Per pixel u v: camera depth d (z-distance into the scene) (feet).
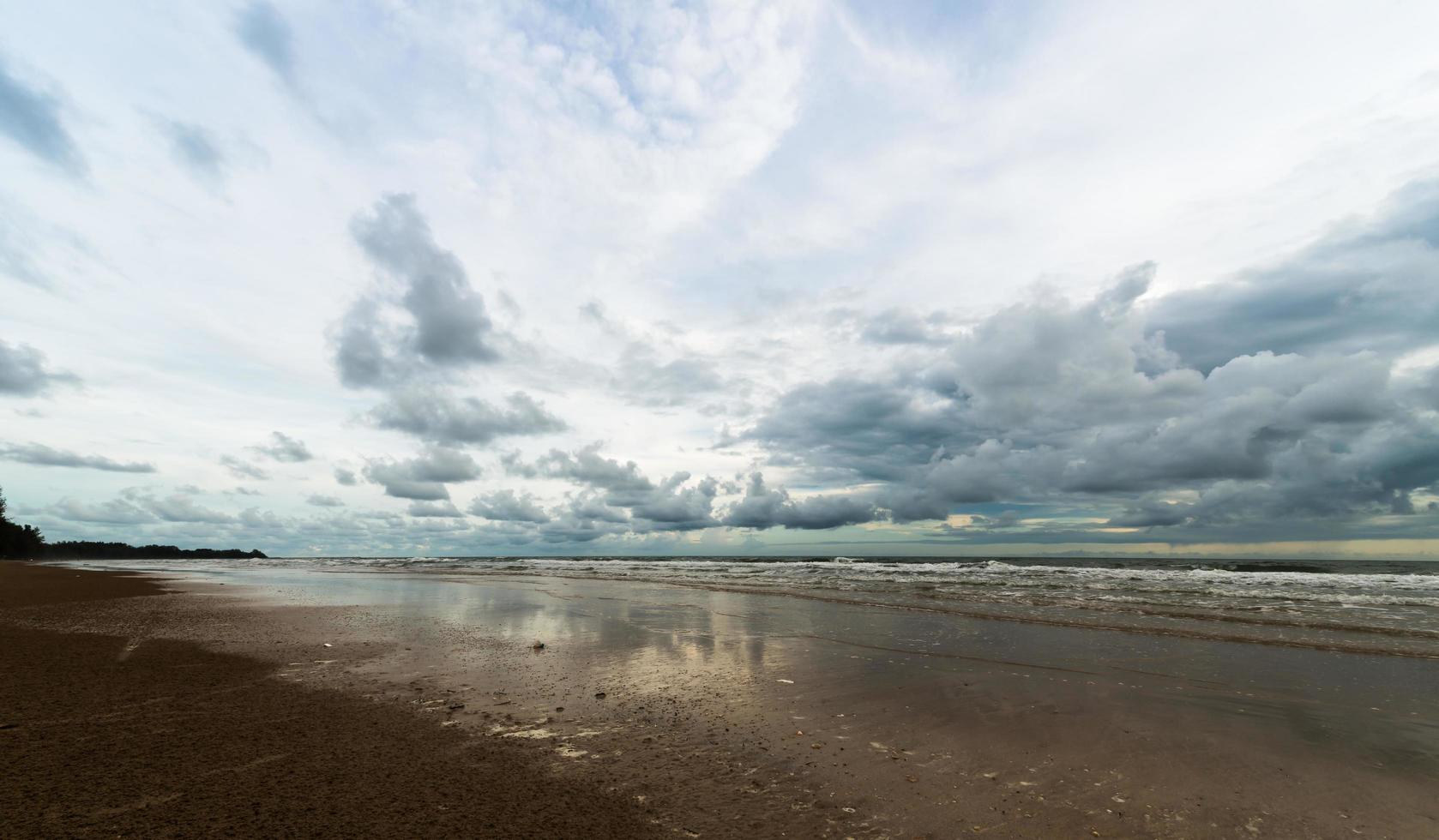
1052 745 21.06
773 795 16.66
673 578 123.85
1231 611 55.62
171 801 14.99
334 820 14.17
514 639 43.19
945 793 17.04
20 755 18.08
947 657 36.04
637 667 33.60
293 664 33.35
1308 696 27.17
